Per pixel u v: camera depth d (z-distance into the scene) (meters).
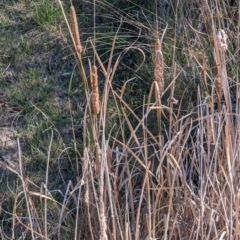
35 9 6.67
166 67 5.80
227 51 5.83
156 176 4.47
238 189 4.25
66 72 6.18
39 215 4.96
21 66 6.21
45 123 5.68
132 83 6.04
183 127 4.52
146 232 4.46
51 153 5.47
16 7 6.70
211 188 4.38
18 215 5.01
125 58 6.28
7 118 5.79
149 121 5.57
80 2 6.71
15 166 5.40
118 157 4.85
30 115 5.79
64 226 4.84
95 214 4.54
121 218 4.43
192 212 4.37
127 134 5.53
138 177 5.09
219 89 4.41
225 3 6.16
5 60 6.26
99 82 6.08
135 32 6.32
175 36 5.82
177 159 4.65
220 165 4.44
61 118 5.75
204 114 5.29
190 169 4.69
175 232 4.45
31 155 5.47
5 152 5.51
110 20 6.53
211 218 4.16
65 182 5.30
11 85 6.04
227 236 4.15
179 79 5.72
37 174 5.34
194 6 6.18
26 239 4.87
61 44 6.38
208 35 5.94
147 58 6.15
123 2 6.57
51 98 5.94
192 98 5.65
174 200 4.54
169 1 6.33
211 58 5.81
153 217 4.27
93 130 4.32
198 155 4.59
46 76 6.14
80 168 5.38
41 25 6.51
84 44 6.34
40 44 6.39
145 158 4.27
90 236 4.62
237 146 4.43
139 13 6.46
